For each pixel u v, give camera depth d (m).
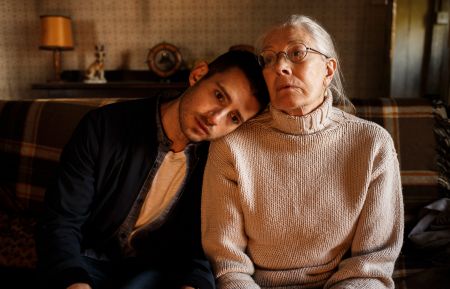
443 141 1.51
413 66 3.04
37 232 0.99
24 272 1.32
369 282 0.94
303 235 1.02
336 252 1.04
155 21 3.69
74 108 1.54
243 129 1.06
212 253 1.04
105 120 1.07
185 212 1.14
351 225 1.02
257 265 1.07
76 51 3.81
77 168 1.03
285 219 1.02
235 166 1.02
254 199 1.03
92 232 1.11
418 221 1.43
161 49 3.51
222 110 0.95
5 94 3.97
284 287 1.04
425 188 1.48
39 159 1.49
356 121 1.05
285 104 0.94
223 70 0.96
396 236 1.03
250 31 3.60
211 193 1.07
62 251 0.93
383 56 3.42
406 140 1.51
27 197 1.48
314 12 3.51
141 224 1.12
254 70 0.97
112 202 1.07
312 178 1.02
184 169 1.09
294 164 1.02
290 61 0.92
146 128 1.07
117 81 3.77
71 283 0.87
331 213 1.01
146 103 1.11
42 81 3.93
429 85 2.99
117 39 3.76
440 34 2.89
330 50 0.97
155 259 1.15
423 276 1.20
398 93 3.12
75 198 1.01
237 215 1.04
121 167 1.06
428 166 1.49
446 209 1.39
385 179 1.01
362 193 1.00
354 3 3.46
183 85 3.39
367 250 0.99
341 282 0.96
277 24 0.98
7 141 1.53
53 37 3.45
